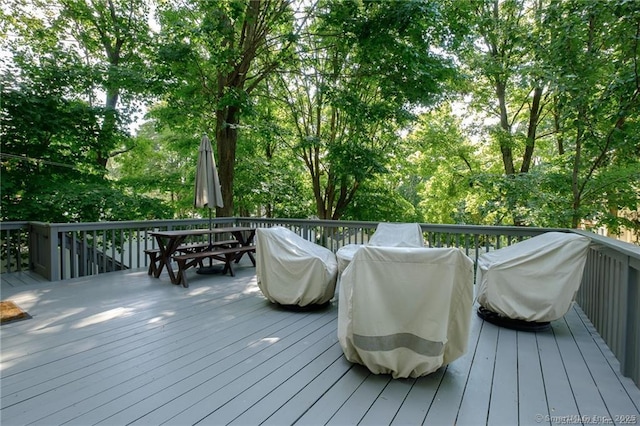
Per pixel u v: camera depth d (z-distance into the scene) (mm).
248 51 6809
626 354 2180
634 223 6938
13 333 2760
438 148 9914
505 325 3055
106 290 4062
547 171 7957
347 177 9156
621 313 2342
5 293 3885
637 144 5461
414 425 1675
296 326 3006
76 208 6527
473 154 10234
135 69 7371
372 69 7137
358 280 2137
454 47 6648
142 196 7887
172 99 7020
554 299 2852
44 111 6523
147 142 9688
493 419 1730
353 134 8641
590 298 3262
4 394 1896
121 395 1901
